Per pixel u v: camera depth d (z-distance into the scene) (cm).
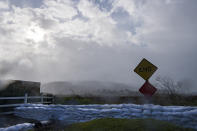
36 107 827
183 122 496
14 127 550
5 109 887
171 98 864
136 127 504
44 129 585
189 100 828
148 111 573
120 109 637
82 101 1120
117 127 525
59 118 702
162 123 511
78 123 650
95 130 523
